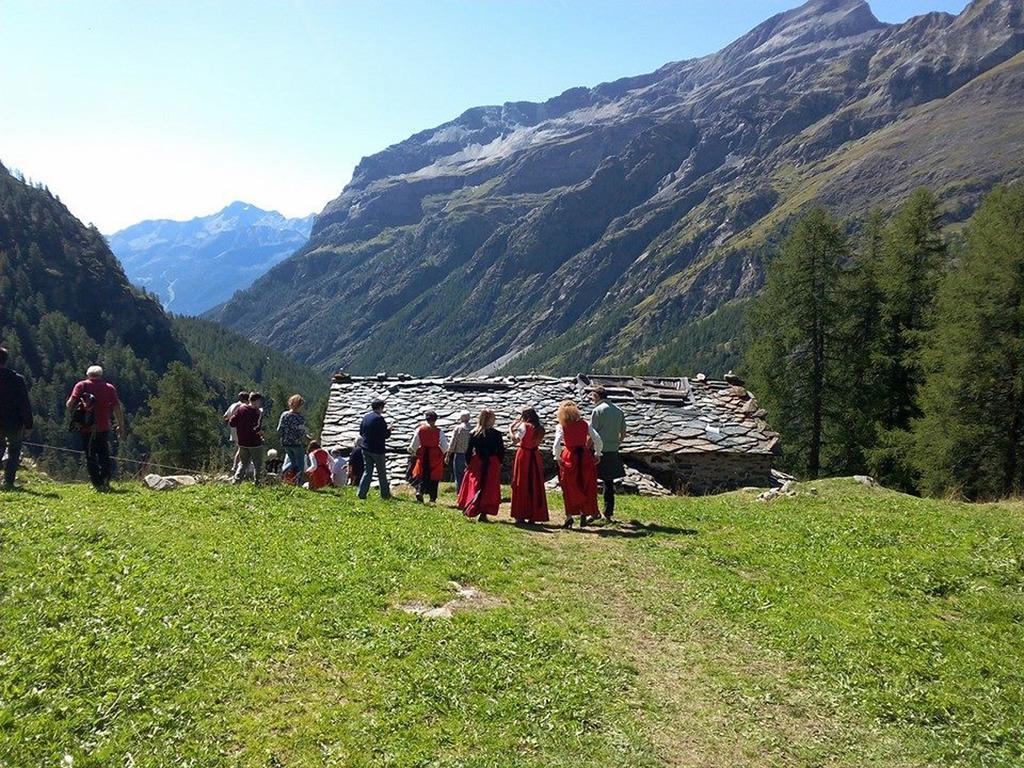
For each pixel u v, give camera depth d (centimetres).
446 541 1338
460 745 678
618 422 1595
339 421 2808
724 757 702
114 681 715
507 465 2708
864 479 2075
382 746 662
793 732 755
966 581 1186
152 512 1364
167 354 18362
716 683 845
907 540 1427
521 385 3091
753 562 1312
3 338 13950
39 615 832
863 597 1131
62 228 19388
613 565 1262
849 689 841
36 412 12419
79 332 15388
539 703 759
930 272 4119
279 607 937
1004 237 3250
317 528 1362
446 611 997
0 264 16450
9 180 19488
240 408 1802
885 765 705
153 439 7700
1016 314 3177
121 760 609
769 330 4712
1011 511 1703
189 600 926
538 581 1159
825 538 1461
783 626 1005
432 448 1908
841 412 4309
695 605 1084
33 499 1376
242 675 756
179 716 678
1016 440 3294
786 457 4641
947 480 3438
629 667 864
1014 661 920
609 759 676
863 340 4294
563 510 1820
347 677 776
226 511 1436
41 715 650
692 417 2897
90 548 1079
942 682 859
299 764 627
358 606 966
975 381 3288
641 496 2156
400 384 3081
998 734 757
